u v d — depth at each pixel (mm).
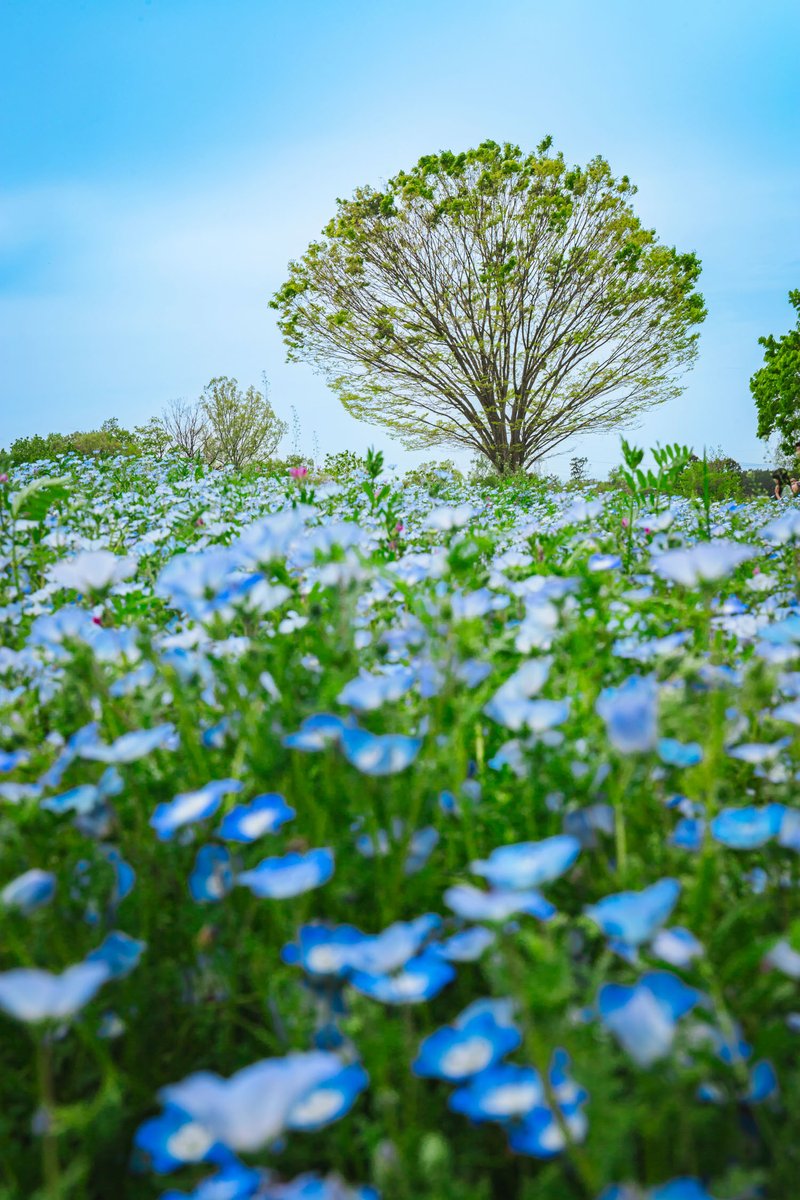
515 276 25484
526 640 1978
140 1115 1232
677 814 1705
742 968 1169
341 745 1450
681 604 2246
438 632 1815
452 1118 1190
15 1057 1292
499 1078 1023
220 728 1719
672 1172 1021
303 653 2230
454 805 1595
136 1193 1139
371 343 26938
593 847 1505
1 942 1323
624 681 2090
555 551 3631
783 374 32031
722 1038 1068
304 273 26375
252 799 1723
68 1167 1133
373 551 3730
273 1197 907
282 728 1651
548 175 24609
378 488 8703
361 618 2588
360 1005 1079
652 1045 921
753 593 3283
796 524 2990
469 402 28109
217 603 1857
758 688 1530
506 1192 1151
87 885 1417
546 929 1147
